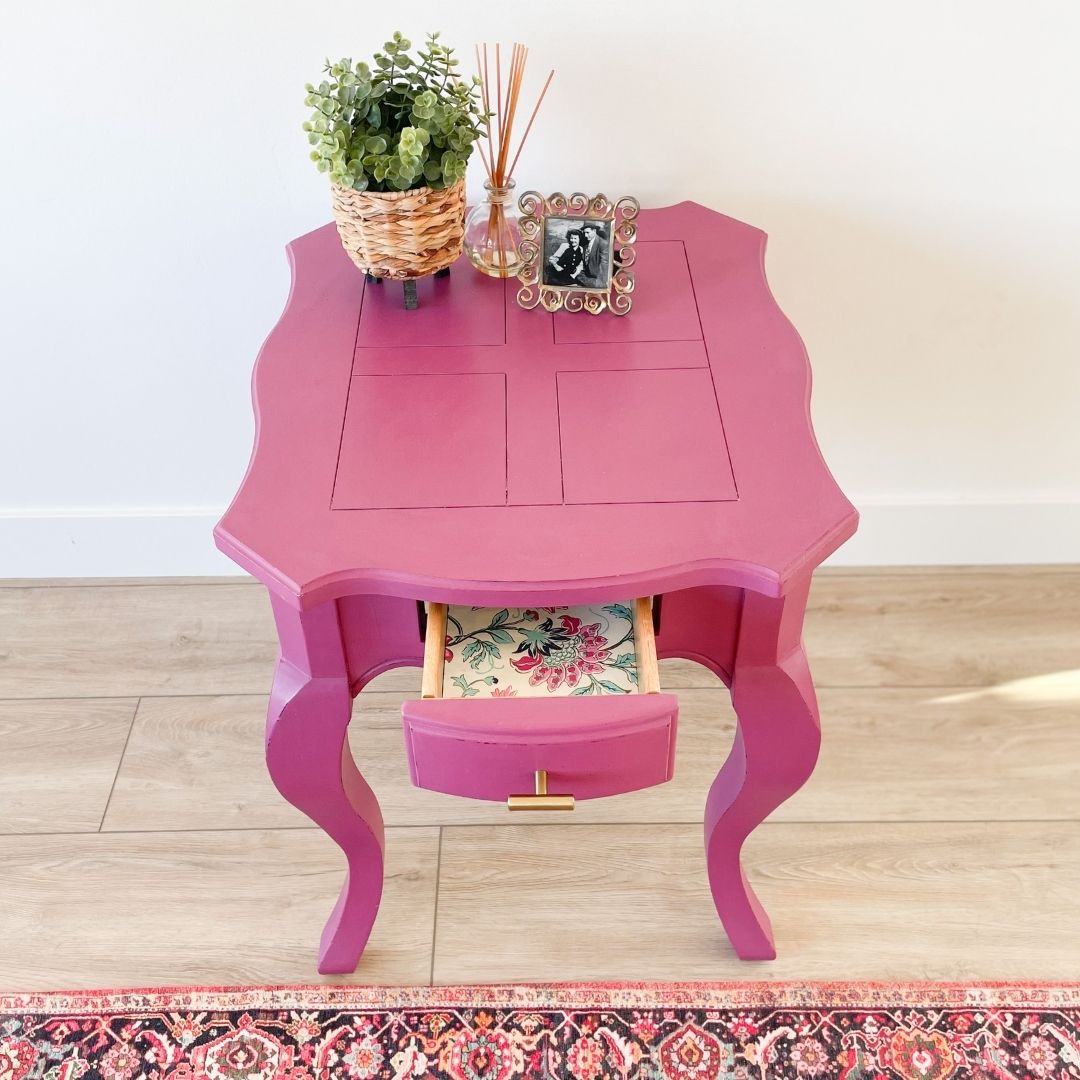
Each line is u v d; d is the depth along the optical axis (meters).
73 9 1.36
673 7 1.37
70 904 1.53
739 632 1.12
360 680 1.19
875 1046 1.38
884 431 1.81
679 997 1.43
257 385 1.23
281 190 1.54
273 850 1.59
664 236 1.44
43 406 1.76
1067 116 1.46
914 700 1.76
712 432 1.17
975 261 1.61
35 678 1.81
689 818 1.62
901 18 1.38
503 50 1.41
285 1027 1.41
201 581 1.98
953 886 1.53
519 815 1.63
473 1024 1.41
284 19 1.38
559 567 1.03
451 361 1.26
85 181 1.51
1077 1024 1.39
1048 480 1.87
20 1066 1.38
